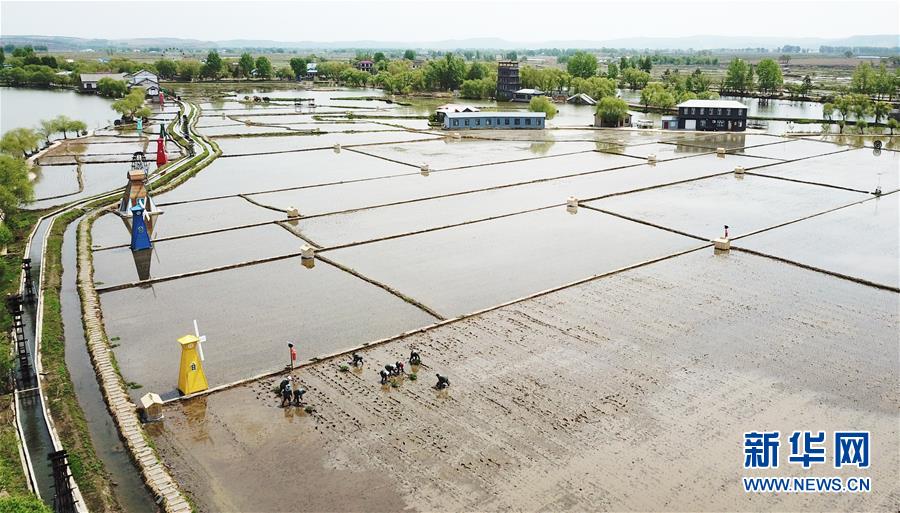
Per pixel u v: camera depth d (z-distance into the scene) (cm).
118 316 3678
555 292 3969
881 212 5819
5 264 4278
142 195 5678
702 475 2320
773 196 6450
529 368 3058
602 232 5247
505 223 5509
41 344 3269
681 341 3322
